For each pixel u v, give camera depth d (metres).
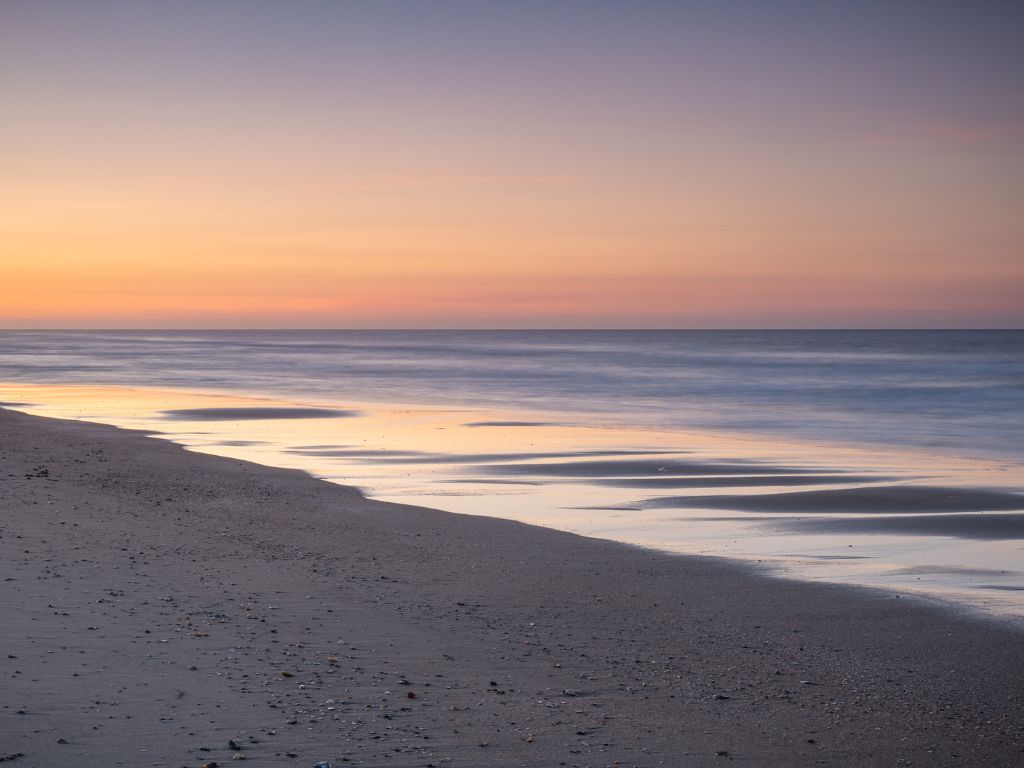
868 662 9.90
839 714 8.26
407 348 153.62
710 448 30.28
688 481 23.41
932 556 15.38
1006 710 8.53
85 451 25.59
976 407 45.75
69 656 8.16
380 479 23.52
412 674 8.60
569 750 6.97
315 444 30.67
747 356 104.69
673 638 10.59
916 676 9.46
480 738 7.06
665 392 55.38
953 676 9.48
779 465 26.38
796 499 20.84
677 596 12.59
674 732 7.55
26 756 6.01
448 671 8.79
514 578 13.30
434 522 17.50
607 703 8.19
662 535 17.05
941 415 42.41
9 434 28.97
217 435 33.19
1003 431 36.41
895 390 54.56
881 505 20.17
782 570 14.25
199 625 9.59
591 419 40.19
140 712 6.98
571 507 19.86
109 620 9.44
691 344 168.38
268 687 7.82
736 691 8.77
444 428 36.00
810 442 32.53
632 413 43.03
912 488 22.31
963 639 10.77
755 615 11.70
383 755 6.54
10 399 49.28
